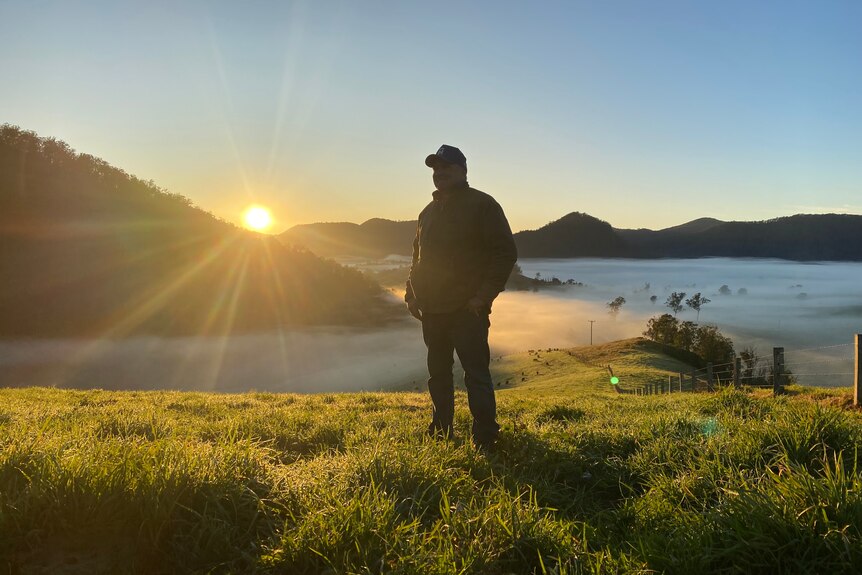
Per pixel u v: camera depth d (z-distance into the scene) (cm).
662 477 326
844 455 336
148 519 242
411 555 219
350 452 375
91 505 246
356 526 237
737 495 251
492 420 455
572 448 417
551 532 248
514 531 242
